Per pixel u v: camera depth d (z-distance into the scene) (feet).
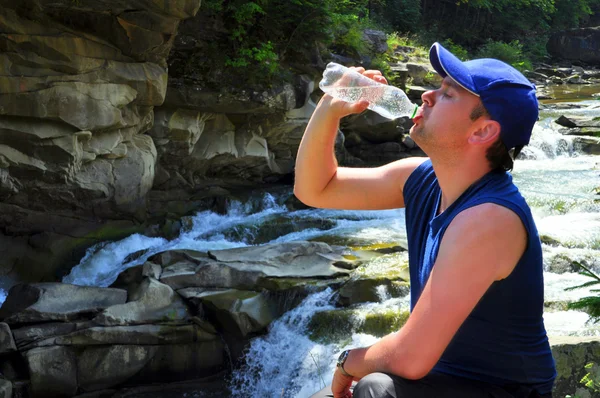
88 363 21.40
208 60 32.37
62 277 28.89
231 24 32.68
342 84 6.07
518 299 4.93
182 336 22.09
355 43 40.14
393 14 81.10
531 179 36.40
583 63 104.88
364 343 20.72
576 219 29.32
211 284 23.45
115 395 21.67
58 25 26.04
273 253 24.45
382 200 6.14
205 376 22.41
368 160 42.27
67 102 26.58
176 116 32.50
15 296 22.99
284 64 35.60
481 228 4.72
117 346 21.58
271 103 33.91
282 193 36.06
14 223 28.27
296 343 21.65
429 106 5.16
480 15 102.32
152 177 31.42
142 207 31.04
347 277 23.36
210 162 35.22
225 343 22.52
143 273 23.89
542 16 112.98
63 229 29.30
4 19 24.80
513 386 5.14
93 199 29.37
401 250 26.14
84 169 28.71
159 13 27.02
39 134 26.58
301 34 35.22
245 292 23.02
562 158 43.65
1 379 20.31
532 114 4.95
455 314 4.69
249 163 36.50
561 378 10.18
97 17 26.86
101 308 22.33
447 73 4.92
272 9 33.58
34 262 28.60
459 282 4.69
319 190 6.29
